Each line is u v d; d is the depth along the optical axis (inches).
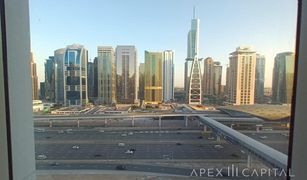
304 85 37.1
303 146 37.1
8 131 45.1
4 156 45.1
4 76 44.4
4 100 44.6
